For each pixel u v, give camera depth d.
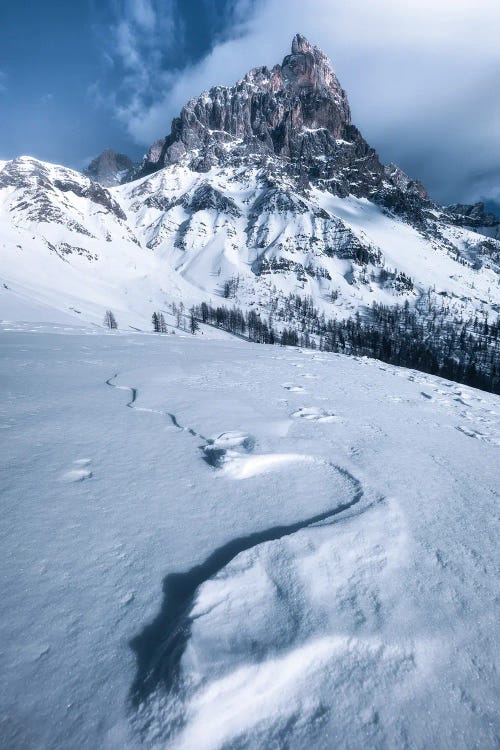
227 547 3.01
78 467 4.25
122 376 8.81
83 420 5.80
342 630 2.25
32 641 2.14
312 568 2.72
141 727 1.74
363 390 9.61
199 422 5.92
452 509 3.83
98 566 2.73
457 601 2.58
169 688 1.85
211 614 2.25
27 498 3.55
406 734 1.80
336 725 1.83
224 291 156.25
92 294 109.25
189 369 10.25
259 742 1.75
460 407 8.83
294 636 2.16
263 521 3.39
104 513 3.38
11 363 9.72
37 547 2.89
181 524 3.29
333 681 2.02
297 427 6.07
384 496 3.93
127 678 1.98
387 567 2.85
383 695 1.96
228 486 4.00
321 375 11.12
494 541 3.32
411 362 98.50
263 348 16.80
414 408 8.21
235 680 1.89
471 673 2.11
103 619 2.31
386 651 2.18
